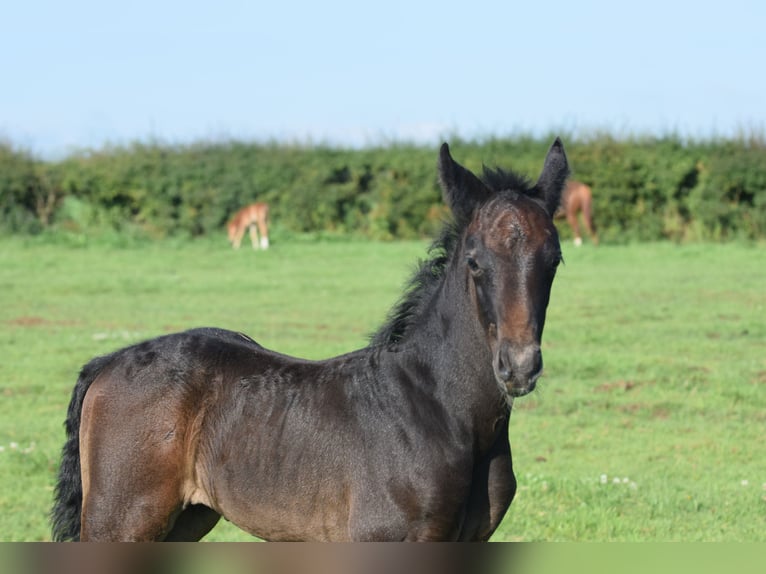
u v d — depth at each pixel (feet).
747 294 67.82
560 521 25.88
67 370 45.52
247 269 86.12
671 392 41.39
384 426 16.71
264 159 115.14
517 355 15.12
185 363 18.37
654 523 26.00
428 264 17.74
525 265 15.51
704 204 106.93
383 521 16.38
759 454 33.55
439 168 16.72
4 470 30.68
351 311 63.36
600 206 108.06
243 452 17.52
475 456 16.65
